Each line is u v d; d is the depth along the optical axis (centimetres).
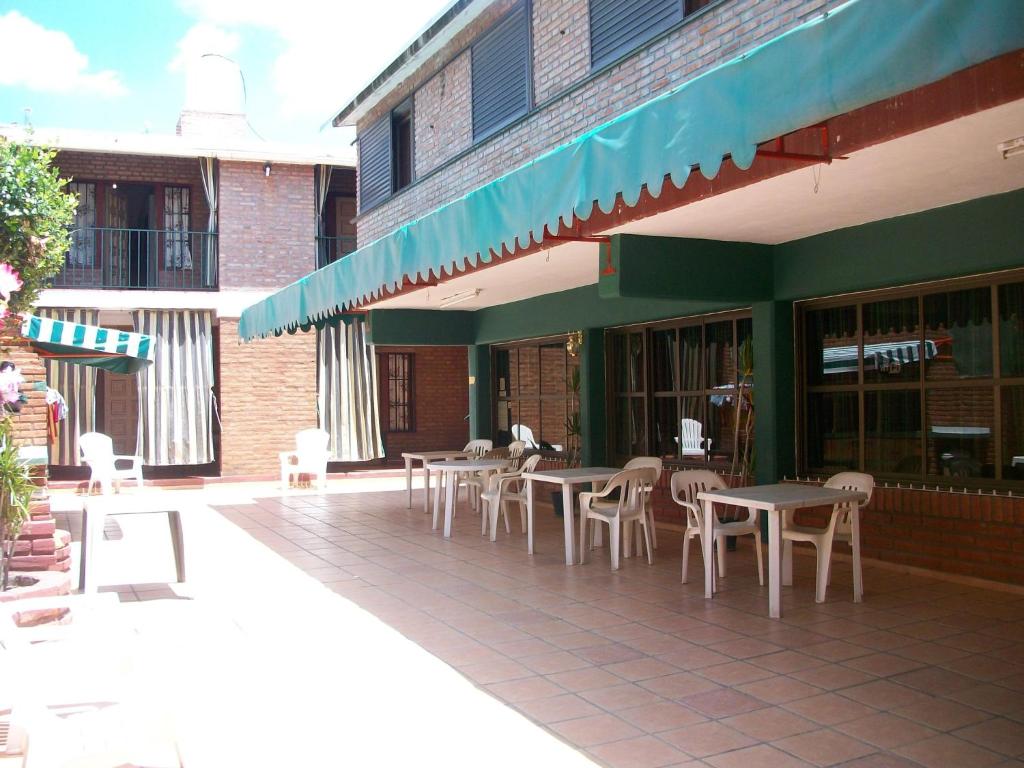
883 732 412
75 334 852
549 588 719
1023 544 653
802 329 843
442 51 1276
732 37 743
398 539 984
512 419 1370
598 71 912
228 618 638
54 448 1533
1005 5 269
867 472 787
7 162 748
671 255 765
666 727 424
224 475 1638
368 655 546
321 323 1285
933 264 680
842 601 651
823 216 702
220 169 1673
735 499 628
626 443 1116
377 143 1516
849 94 323
